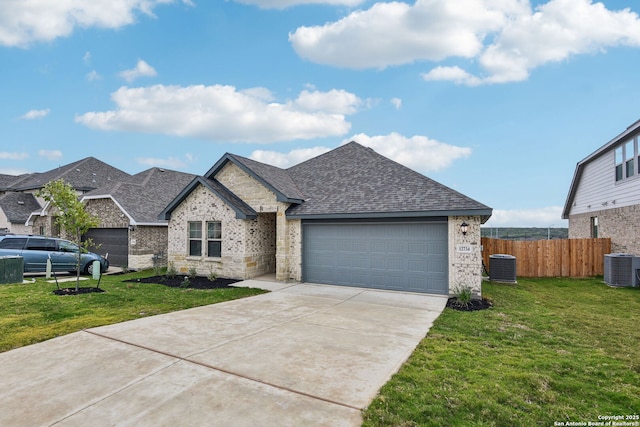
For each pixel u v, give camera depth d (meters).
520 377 4.50
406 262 11.12
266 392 4.12
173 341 5.98
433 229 10.79
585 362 5.13
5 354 5.35
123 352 5.44
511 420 3.55
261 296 10.19
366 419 3.56
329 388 4.23
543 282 13.20
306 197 13.53
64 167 30.16
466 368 4.83
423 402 3.89
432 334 6.50
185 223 14.62
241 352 5.45
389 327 6.98
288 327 6.92
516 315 8.04
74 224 10.65
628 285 12.30
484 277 14.12
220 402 3.88
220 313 8.08
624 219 14.84
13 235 13.95
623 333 6.70
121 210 17.08
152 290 11.06
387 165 13.78
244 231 13.27
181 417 3.57
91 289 10.84
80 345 5.77
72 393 4.09
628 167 14.63
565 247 14.87
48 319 7.43
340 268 12.16
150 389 4.19
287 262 12.98
